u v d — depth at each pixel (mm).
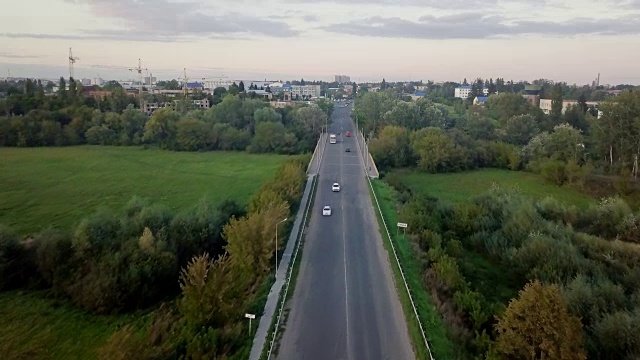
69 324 42094
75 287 46250
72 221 68312
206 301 33094
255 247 43156
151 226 54312
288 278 42938
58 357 36781
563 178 96625
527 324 28781
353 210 66562
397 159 109375
